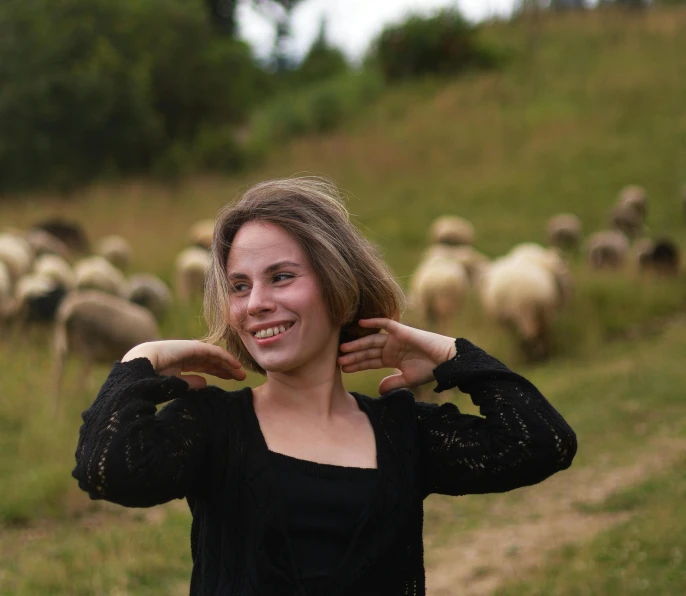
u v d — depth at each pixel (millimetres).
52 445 7758
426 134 27703
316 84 37750
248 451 1962
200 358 2152
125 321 8922
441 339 2227
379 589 1973
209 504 1995
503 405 2115
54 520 6648
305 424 2055
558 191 22578
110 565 5625
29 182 26219
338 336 2156
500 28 38438
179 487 1908
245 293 2084
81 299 8875
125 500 1864
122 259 16891
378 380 9195
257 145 29172
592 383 9758
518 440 2066
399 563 2010
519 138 26422
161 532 6258
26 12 27047
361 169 25672
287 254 2051
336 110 31047
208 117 31578
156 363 2057
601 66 32000
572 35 36406
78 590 5320
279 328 2043
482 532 6273
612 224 19234
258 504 1914
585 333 11883
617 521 6105
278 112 31594
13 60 26531
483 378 2164
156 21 30766
